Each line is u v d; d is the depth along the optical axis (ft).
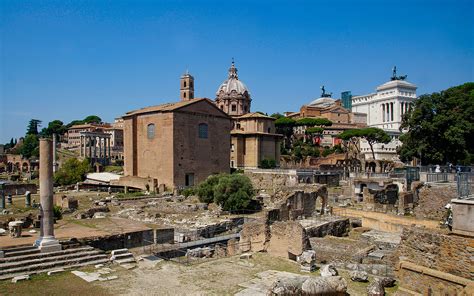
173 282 79.30
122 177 300.61
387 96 624.59
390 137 462.60
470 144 233.35
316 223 130.72
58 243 94.27
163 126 298.56
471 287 52.21
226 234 153.58
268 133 399.24
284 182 301.02
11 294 70.74
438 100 234.17
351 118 645.51
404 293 62.80
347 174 323.37
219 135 328.08
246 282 79.05
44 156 93.50
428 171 196.75
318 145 529.45
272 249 102.78
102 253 97.14
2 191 186.19
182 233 144.56
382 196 182.50
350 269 85.25
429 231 62.90
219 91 472.44
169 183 292.61
